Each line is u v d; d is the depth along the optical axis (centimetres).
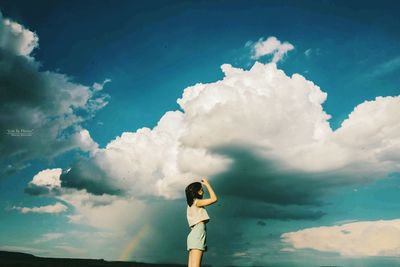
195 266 570
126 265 3381
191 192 611
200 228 588
